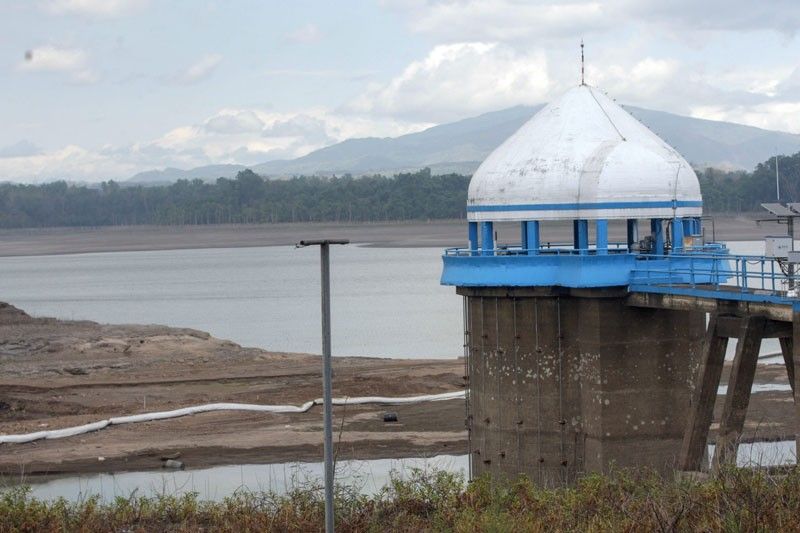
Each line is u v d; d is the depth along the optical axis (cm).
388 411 7075
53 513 3900
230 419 6894
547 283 4584
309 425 6688
